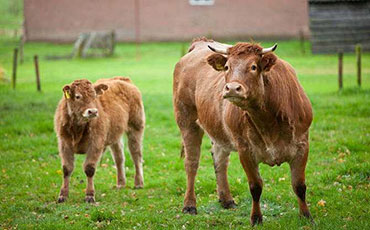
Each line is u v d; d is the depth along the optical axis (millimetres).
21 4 83000
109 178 13625
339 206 9906
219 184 10719
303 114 8750
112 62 41688
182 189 12078
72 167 11836
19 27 67750
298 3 52656
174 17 53969
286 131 8516
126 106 13164
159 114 20250
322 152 14031
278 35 53188
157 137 17250
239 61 7934
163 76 32688
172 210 10523
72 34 54375
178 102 11141
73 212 10422
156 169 14141
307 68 34531
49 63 41594
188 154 10852
